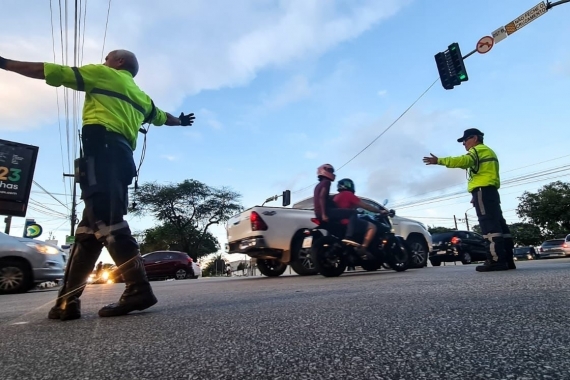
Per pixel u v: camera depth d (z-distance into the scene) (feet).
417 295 8.43
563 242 89.45
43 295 19.85
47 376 3.78
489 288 8.86
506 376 3.14
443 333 4.73
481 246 55.26
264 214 24.95
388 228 22.49
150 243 133.28
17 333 6.30
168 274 59.11
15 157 41.96
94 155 7.97
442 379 3.15
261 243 24.47
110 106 8.22
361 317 6.13
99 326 6.62
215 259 157.07
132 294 7.97
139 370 3.84
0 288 24.49
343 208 20.99
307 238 21.74
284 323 6.01
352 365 3.66
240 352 4.35
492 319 5.39
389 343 4.39
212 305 8.97
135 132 8.79
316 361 3.85
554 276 10.59
